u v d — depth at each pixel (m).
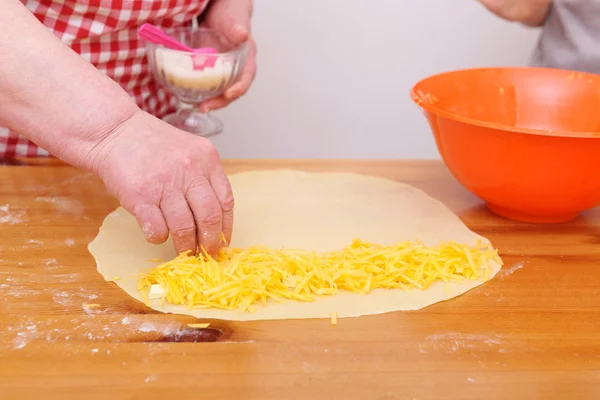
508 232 1.03
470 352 0.72
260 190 1.14
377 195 1.14
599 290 0.87
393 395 0.65
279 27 2.23
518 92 1.15
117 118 0.82
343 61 2.30
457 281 0.86
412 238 0.98
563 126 1.13
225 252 0.87
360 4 2.22
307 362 0.69
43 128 0.82
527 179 0.97
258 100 2.33
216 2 1.41
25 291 0.80
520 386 0.67
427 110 1.01
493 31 2.26
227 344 0.71
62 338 0.71
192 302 0.78
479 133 0.96
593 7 1.37
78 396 0.62
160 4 1.26
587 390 0.67
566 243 1.00
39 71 0.81
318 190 1.16
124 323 0.74
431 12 2.24
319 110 2.37
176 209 0.81
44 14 1.19
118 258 0.89
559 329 0.77
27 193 1.09
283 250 0.89
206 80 1.28
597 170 0.94
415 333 0.75
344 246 0.95
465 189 1.20
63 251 0.91
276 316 0.77
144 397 0.63
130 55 1.30
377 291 0.83
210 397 0.63
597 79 1.11
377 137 2.42
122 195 0.81
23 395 0.62
